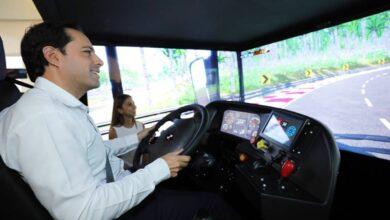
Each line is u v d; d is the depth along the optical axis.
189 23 2.04
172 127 1.33
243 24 2.14
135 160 1.39
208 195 1.18
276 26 2.21
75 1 1.47
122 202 0.85
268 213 1.04
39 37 0.92
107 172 1.09
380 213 1.68
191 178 1.69
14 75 1.18
